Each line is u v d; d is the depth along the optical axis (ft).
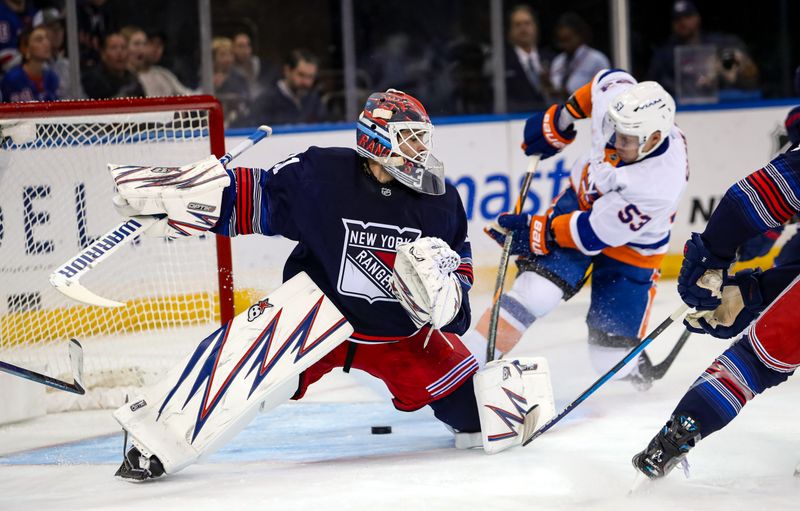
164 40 51.88
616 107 27.84
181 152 35.81
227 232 22.74
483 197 53.67
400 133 21.63
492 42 56.29
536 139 31.42
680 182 29.07
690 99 58.23
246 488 20.75
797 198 19.02
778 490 19.51
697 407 19.20
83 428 30.40
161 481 22.30
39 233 34.68
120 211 21.98
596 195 29.68
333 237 22.50
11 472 24.43
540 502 18.92
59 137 34.14
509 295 30.68
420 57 55.83
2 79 49.29
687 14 57.57
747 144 57.26
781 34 58.59
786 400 28.99
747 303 20.56
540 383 24.71
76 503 20.13
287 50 53.67
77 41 50.34
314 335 22.84
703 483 20.26
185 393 22.40
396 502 19.04
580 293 54.13
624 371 31.04
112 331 37.27
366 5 54.60
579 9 56.49
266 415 31.19
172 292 39.42
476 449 24.70
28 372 22.13
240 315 23.20
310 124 54.29
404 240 22.68
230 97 53.16
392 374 24.07
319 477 21.57
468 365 23.97
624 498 19.08
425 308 21.81
